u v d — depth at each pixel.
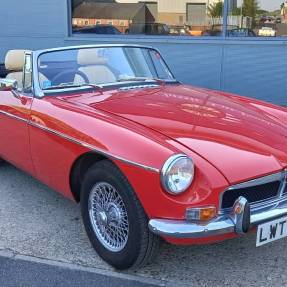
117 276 2.95
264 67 7.98
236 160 2.72
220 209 2.62
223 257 3.18
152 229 2.64
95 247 3.14
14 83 3.93
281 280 2.92
